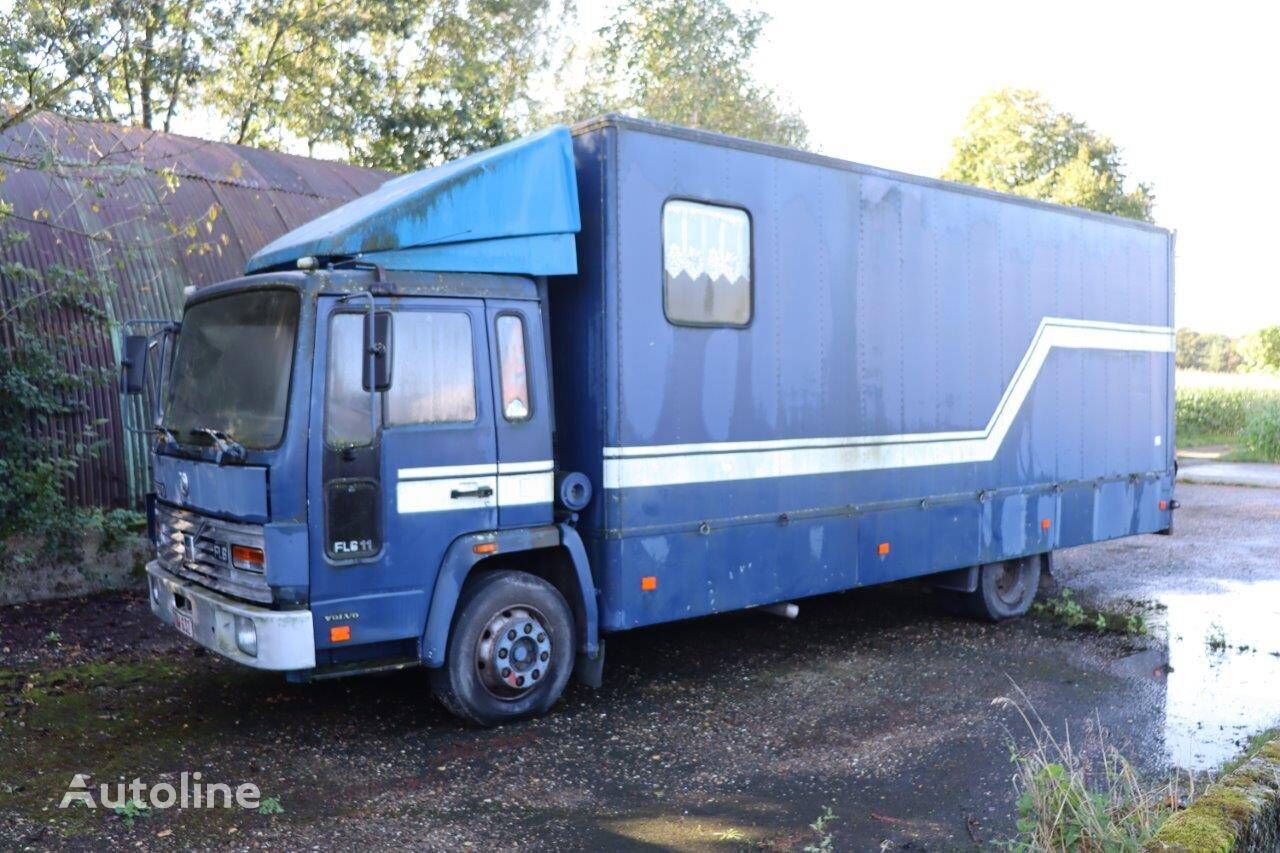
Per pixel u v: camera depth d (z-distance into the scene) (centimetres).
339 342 530
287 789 500
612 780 520
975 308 821
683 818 475
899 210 761
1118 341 963
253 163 1165
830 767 541
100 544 891
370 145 1952
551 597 603
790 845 448
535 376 593
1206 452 2869
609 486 602
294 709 621
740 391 662
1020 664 748
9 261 871
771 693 670
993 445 839
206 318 595
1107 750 566
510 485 581
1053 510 896
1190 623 880
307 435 515
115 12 779
